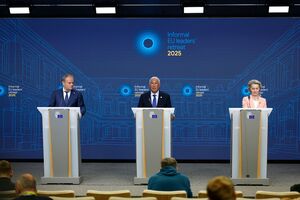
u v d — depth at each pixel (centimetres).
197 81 1489
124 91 1500
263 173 1164
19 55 1495
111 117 1505
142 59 1491
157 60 1491
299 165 1447
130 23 1489
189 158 1501
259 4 1463
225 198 479
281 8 1361
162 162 837
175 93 1492
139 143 1157
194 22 1484
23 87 1500
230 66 1485
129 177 1273
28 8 1396
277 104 1479
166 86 1492
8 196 696
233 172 1167
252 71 1480
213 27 1482
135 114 1154
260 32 1476
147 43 1491
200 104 1492
